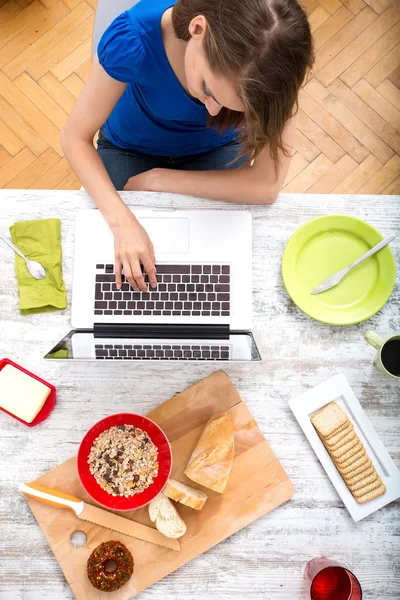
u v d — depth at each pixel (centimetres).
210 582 120
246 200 128
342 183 205
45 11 210
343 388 124
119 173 157
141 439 122
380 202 129
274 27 85
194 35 95
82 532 120
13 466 122
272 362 126
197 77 100
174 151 154
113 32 112
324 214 129
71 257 128
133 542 120
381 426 124
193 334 122
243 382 126
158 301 122
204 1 90
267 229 129
